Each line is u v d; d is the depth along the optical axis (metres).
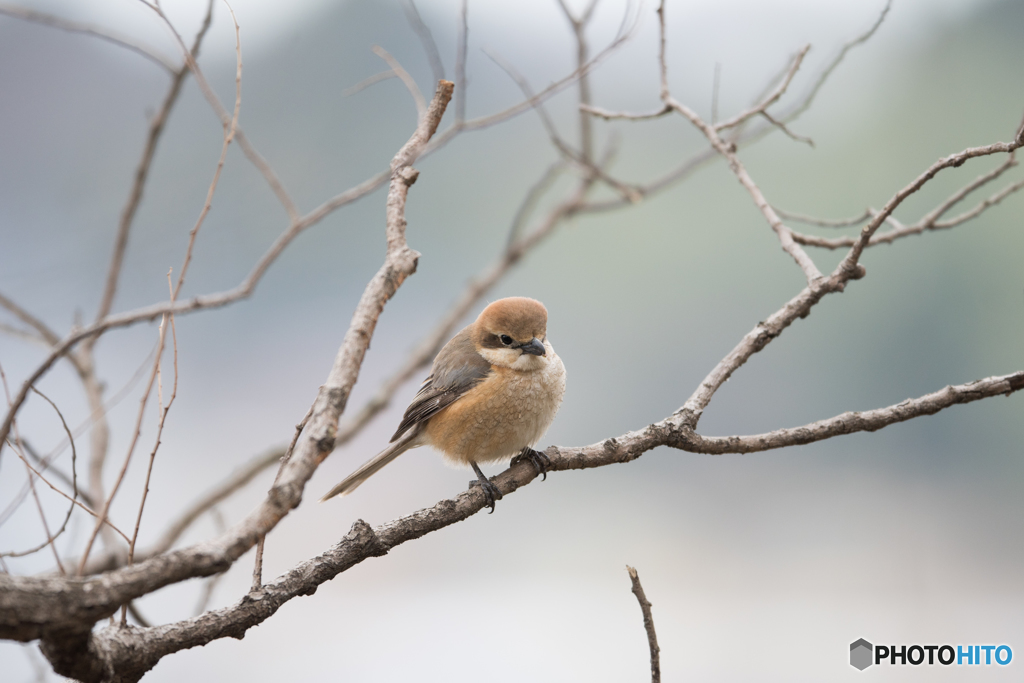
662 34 6.71
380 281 3.44
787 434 5.01
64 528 3.93
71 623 2.55
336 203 6.82
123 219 7.32
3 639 2.52
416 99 6.81
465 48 7.13
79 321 7.20
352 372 3.13
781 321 5.29
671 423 5.07
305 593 3.87
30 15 6.27
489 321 6.98
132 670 3.38
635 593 4.34
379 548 4.14
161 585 2.57
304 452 2.86
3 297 7.12
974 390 4.99
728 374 5.29
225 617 3.63
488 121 7.16
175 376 3.82
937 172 4.80
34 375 5.07
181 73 7.06
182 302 6.12
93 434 6.93
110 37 6.68
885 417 4.99
